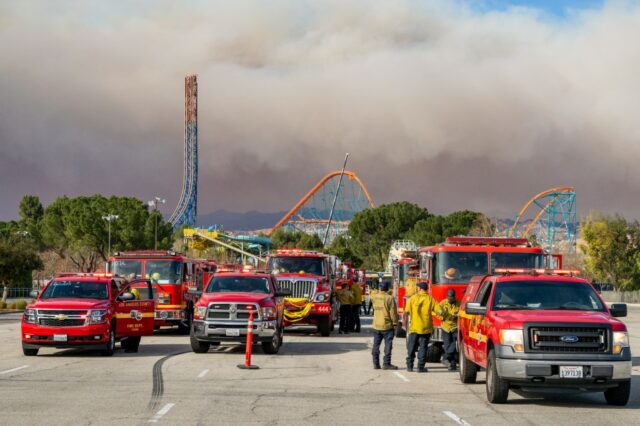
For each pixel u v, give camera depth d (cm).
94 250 10419
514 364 1320
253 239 14762
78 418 1166
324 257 3225
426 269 2319
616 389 1351
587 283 1513
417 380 1744
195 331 2306
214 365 1992
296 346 2702
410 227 13825
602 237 8688
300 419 1184
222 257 13612
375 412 1267
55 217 10838
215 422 1149
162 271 3272
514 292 1487
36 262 6881
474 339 1562
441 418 1216
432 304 1936
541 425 1161
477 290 1633
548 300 1470
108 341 2202
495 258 2242
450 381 1734
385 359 1978
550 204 14688
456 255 2252
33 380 1644
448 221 12862
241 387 1562
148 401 1352
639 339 3219
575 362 1305
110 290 2303
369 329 3853
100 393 1448
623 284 8781
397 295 3197
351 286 3528
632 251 8762
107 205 10275
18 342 2788
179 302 3272
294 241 17888
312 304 3122
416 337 1938
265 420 1172
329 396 1452
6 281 6694
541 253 2256
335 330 3766
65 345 2162
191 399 1383
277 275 3169
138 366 1948
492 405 1371
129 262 3275
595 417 1241
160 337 3156
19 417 1171
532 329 1326
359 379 1741
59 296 2278
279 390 1523
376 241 14012
